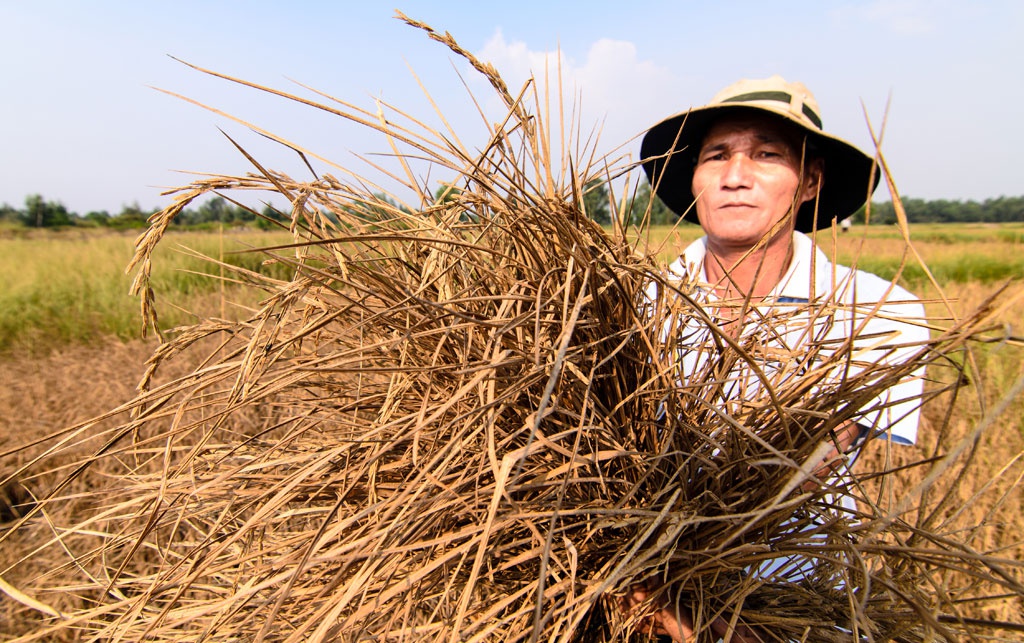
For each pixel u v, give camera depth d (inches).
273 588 36.8
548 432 36.4
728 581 37.9
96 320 280.5
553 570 33.8
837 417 32.1
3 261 425.4
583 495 37.3
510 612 36.4
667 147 71.6
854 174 66.7
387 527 30.0
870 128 27.7
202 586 39.8
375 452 33.2
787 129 59.3
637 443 38.3
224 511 36.7
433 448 34.5
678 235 54.7
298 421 41.8
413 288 37.6
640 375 37.4
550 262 35.5
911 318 32.6
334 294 36.9
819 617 37.7
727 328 45.2
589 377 33.2
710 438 33.9
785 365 39.1
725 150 61.2
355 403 39.3
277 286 40.7
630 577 32.9
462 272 39.9
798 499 29.5
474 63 36.3
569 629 29.3
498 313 33.4
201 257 39.4
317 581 36.9
